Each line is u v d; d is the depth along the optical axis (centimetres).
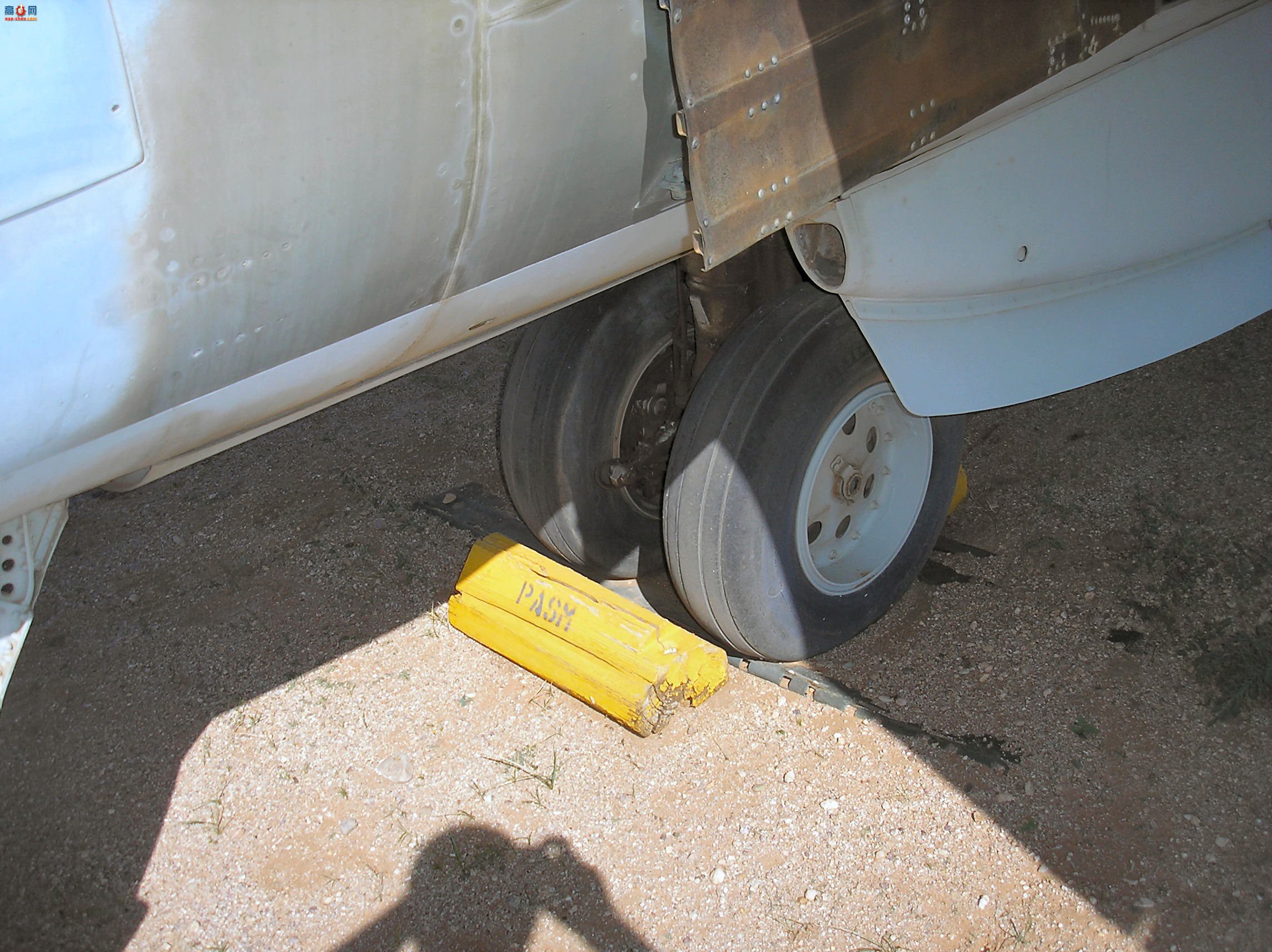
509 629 321
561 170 223
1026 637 329
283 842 282
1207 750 282
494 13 188
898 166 274
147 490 441
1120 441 408
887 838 269
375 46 178
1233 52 308
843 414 301
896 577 339
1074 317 314
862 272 278
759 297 328
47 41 150
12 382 171
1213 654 310
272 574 386
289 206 186
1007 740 293
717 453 287
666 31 217
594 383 341
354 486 431
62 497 201
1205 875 250
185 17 158
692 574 299
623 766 296
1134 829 263
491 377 505
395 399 491
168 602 377
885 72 242
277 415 235
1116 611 332
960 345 301
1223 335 462
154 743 318
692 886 261
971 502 392
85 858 283
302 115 177
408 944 253
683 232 274
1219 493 373
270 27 166
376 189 195
